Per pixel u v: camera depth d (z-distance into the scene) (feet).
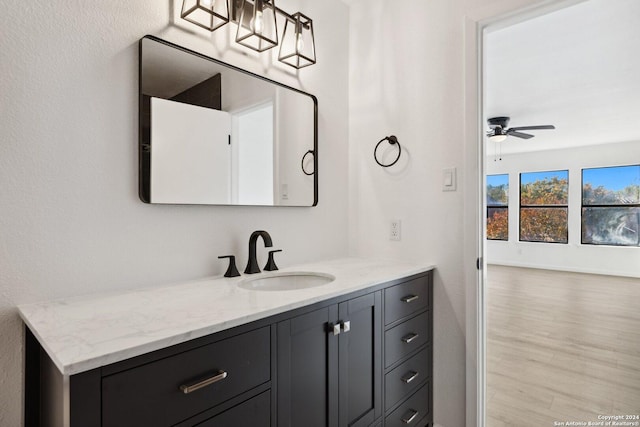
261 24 4.71
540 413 6.49
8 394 3.18
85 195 3.62
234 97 4.95
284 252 5.74
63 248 3.49
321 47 6.40
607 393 7.22
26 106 3.27
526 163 24.49
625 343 10.00
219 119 4.75
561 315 12.78
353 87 6.95
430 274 5.79
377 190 6.57
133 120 3.96
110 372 2.27
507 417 6.36
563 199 23.17
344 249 6.88
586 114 14.53
